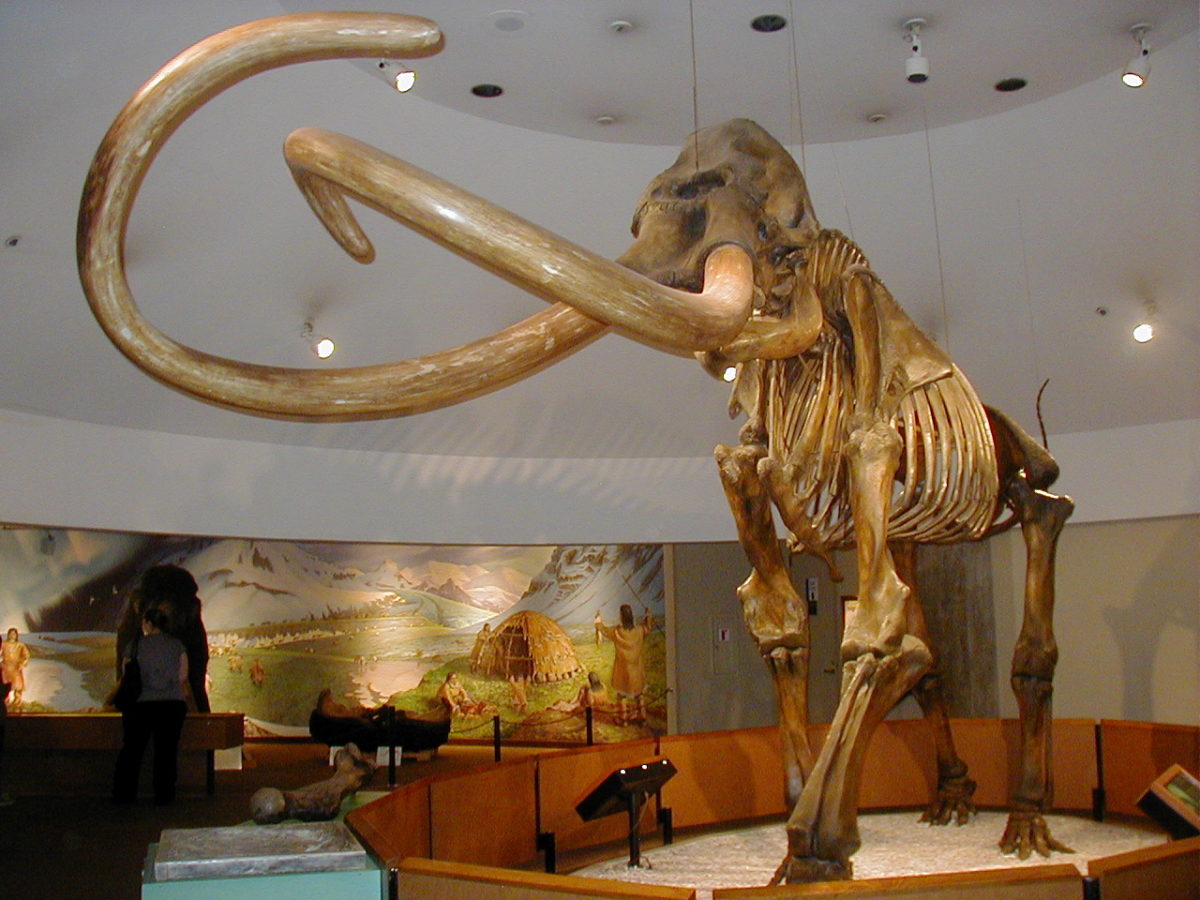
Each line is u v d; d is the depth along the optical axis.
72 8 5.54
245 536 8.71
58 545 11.26
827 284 5.41
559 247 3.11
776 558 5.55
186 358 3.09
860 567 4.93
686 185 4.50
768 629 5.54
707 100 7.22
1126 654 9.43
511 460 9.87
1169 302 8.00
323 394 3.26
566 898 3.63
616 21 6.32
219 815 7.86
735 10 6.22
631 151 7.85
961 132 7.68
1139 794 7.55
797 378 5.52
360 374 3.33
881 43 6.58
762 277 4.77
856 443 5.12
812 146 7.93
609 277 3.16
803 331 4.85
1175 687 9.06
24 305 6.93
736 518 5.50
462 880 3.82
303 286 7.93
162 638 8.48
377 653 12.59
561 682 12.49
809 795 4.57
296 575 12.49
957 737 8.09
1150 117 7.07
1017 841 6.30
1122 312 8.28
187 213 7.03
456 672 12.65
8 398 7.45
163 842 4.36
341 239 3.42
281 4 6.00
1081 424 9.26
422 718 11.87
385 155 3.15
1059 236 8.04
